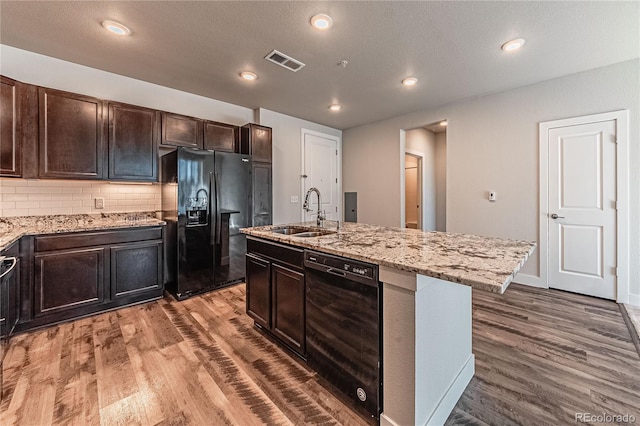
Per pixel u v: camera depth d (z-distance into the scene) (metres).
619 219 2.84
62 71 2.77
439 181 6.16
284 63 2.84
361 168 5.27
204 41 2.44
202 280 3.19
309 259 1.75
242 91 3.58
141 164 3.01
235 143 3.87
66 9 2.02
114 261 2.70
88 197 2.96
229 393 1.59
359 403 1.45
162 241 3.02
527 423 1.38
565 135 3.12
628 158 2.79
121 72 3.04
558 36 2.36
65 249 2.45
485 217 3.68
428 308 1.28
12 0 1.91
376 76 3.13
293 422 1.40
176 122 3.26
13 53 2.54
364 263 1.39
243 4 1.98
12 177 2.33
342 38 2.40
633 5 1.97
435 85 3.37
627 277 2.82
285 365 1.86
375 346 1.36
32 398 1.54
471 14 2.08
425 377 1.27
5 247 1.81
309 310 1.79
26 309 2.27
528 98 3.34
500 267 1.14
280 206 4.57
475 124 3.74
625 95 2.79
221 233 3.35
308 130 4.97
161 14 2.08
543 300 2.92
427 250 1.49
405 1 1.95
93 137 2.72
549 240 3.25
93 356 1.94
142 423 1.38
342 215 5.62
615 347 2.03
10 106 2.31
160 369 1.81
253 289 2.31
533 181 3.33
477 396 1.56
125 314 2.63
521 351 1.99
